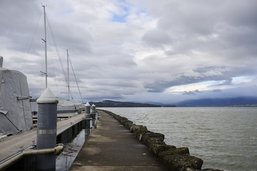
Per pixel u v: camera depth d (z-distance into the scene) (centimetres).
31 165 668
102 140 1407
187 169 666
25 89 1203
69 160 906
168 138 3081
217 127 4681
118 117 3219
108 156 978
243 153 2203
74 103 3666
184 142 2811
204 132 3816
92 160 911
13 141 857
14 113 1067
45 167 661
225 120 6912
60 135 1142
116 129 2031
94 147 1179
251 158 2009
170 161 782
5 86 1040
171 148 939
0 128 1002
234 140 3017
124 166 831
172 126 4759
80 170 779
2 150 711
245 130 4194
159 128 4312
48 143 662
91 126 2227
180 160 746
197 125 5100
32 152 635
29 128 1203
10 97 1057
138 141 1369
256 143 2780
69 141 1377
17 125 1075
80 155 994
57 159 919
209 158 2003
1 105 1016
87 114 2161
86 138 1487
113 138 1490
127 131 1875
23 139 900
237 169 1708
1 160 570
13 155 614
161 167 820
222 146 2573
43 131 663
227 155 2117
